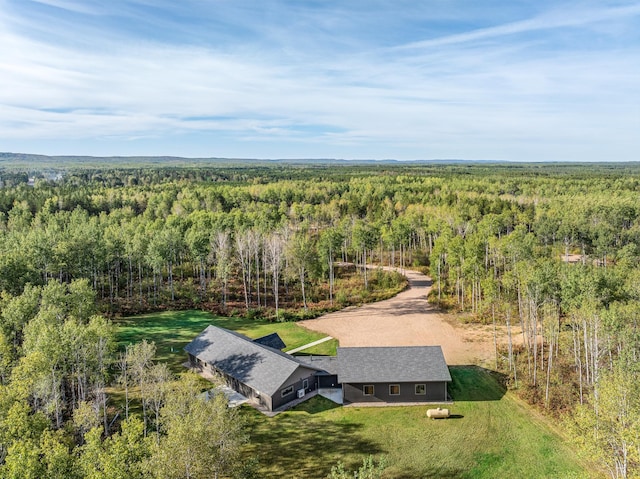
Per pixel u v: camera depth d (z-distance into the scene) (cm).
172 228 7731
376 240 8481
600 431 2548
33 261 5822
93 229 7512
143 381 3338
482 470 2992
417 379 3881
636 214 9894
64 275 6994
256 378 3962
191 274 8475
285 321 6219
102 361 3478
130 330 5819
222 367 4231
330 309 6688
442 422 3588
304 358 4522
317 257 7550
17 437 2305
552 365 4434
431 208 11419
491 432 3431
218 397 2511
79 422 2778
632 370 2723
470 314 6294
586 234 8688
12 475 1931
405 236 9106
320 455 3158
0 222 9788
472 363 4697
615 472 2750
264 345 4612
